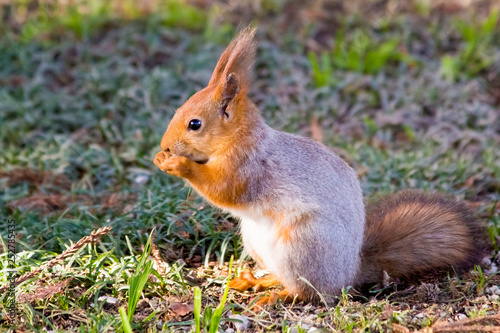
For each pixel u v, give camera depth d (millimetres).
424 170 12953
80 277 8531
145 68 17938
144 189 11828
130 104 15781
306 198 8469
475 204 11828
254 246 9000
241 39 8578
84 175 13094
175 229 10180
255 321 7992
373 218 9750
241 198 8562
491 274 9000
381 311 8055
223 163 8477
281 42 19203
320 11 20891
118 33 19156
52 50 18422
